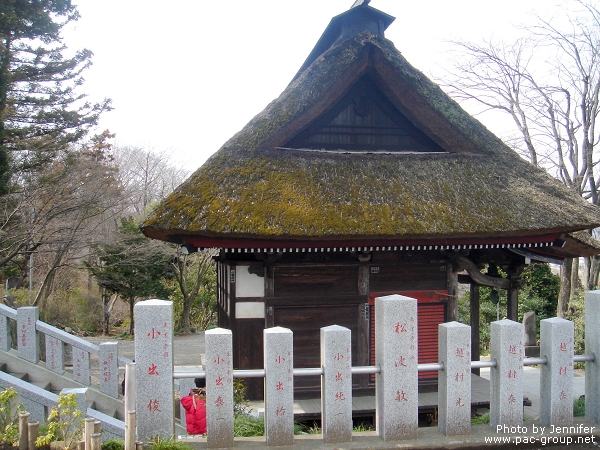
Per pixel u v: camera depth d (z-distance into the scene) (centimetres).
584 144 2014
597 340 610
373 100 1185
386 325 551
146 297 2541
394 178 1052
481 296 2289
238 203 909
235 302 1012
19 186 1750
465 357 567
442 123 1148
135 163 3397
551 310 2253
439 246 999
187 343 2397
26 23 2000
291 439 533
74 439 509
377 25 1277
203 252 2714
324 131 1162
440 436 562
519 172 1143
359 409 938
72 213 1817
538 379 1291
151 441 506
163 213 887
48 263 2216
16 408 616
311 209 923
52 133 2127
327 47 1447
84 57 2225
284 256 1023
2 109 1625
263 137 1055
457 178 1082
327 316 1038
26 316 766
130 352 1989
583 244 1181
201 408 683
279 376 532
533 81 2078
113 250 2216
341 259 1041
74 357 801
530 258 1090
